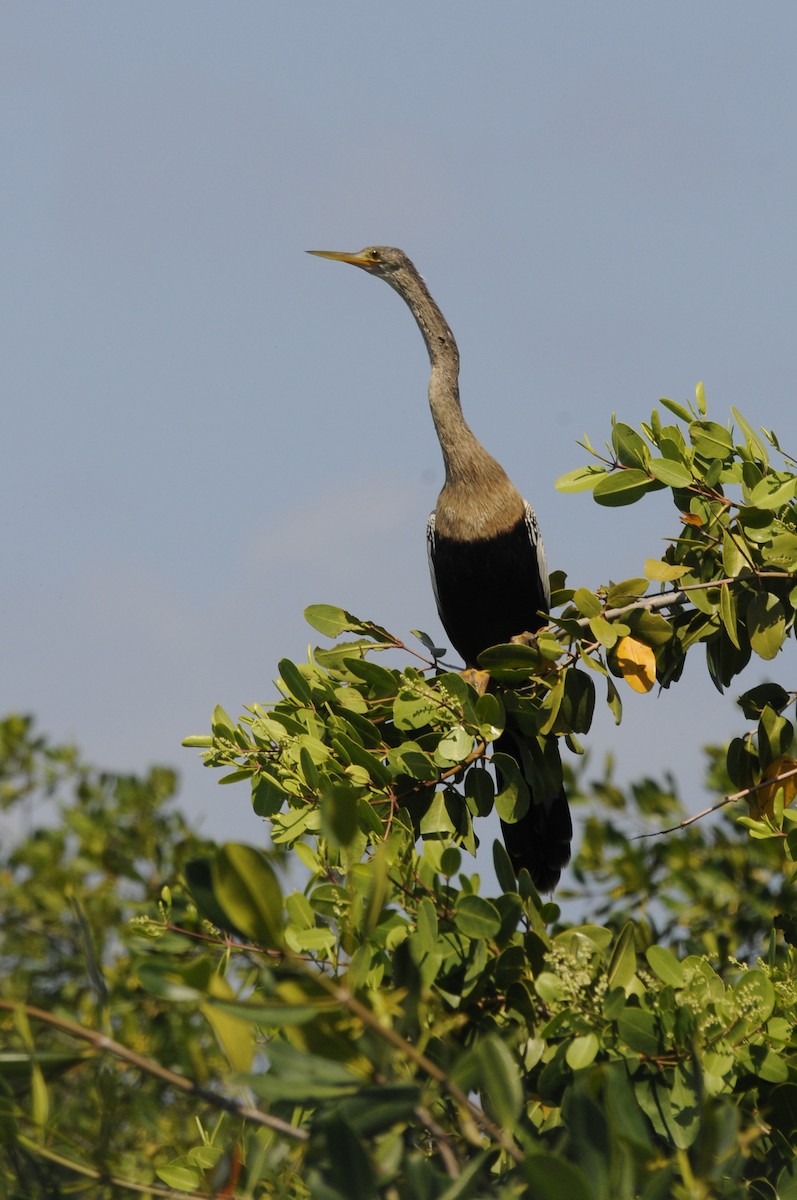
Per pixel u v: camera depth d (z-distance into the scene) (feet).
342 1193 16.15
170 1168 23.57
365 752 31.78
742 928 51.34
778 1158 24.84
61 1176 19.66
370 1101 16.58
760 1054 25.11
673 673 36.47
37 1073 17.78
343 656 35.86
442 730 33.53
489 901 25.43
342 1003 15.74
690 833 54.39
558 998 25.16
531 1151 16.55
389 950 24.39
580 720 35.01
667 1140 23.56
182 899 35.37
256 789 32.58
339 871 28.40
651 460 35.35
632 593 35.24
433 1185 16.61
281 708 33.83
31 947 58.08
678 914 52.31
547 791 35.99
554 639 34.68
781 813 32.71
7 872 61.41
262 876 15.81
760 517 34.73
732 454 36.09
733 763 36.32
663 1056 24.25
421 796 33.22
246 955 26.91
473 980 25.14
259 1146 20.18
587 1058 23.88
